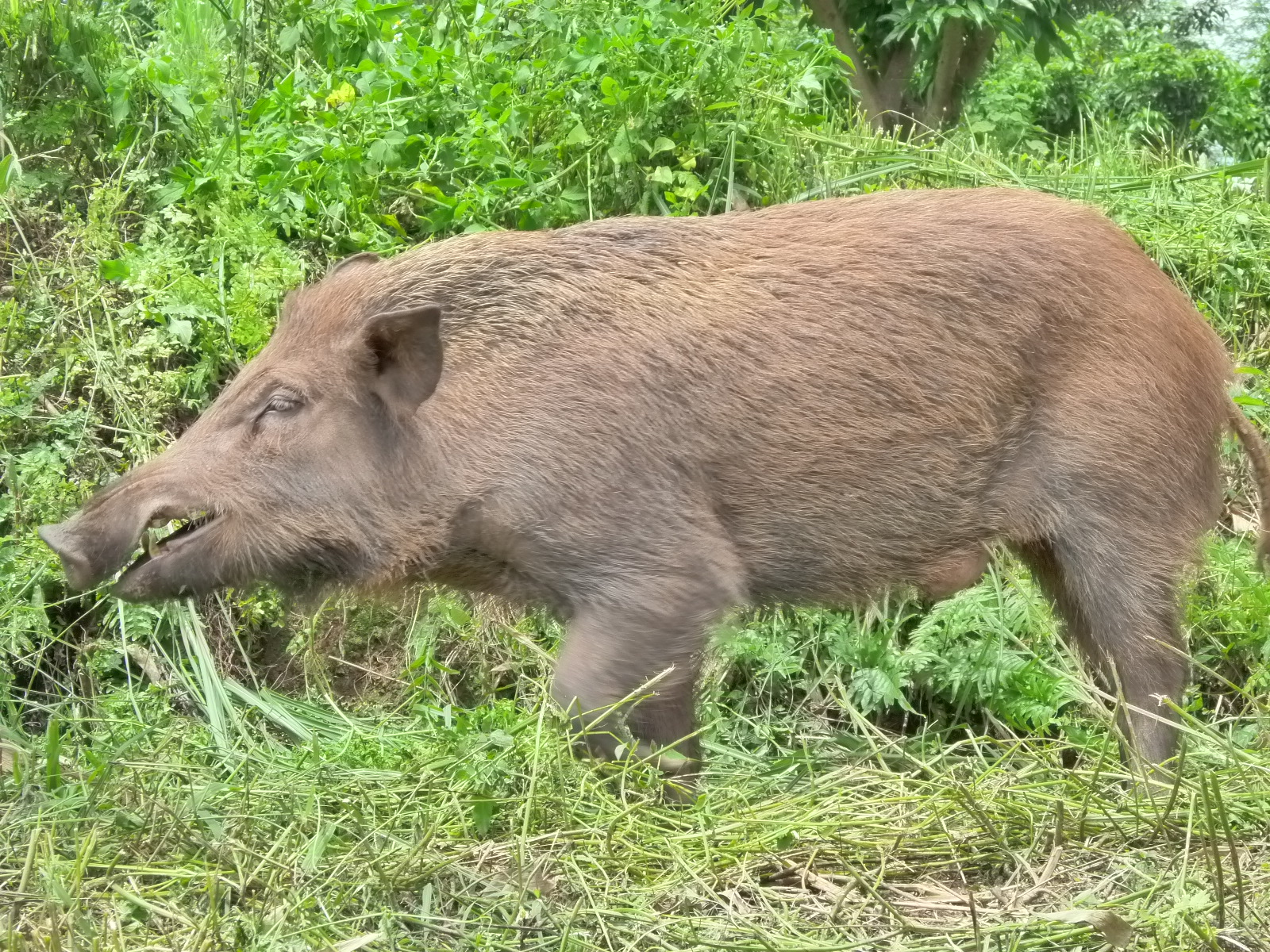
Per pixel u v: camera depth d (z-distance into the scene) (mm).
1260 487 6750
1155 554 6262
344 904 4996
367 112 8812
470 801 5488
